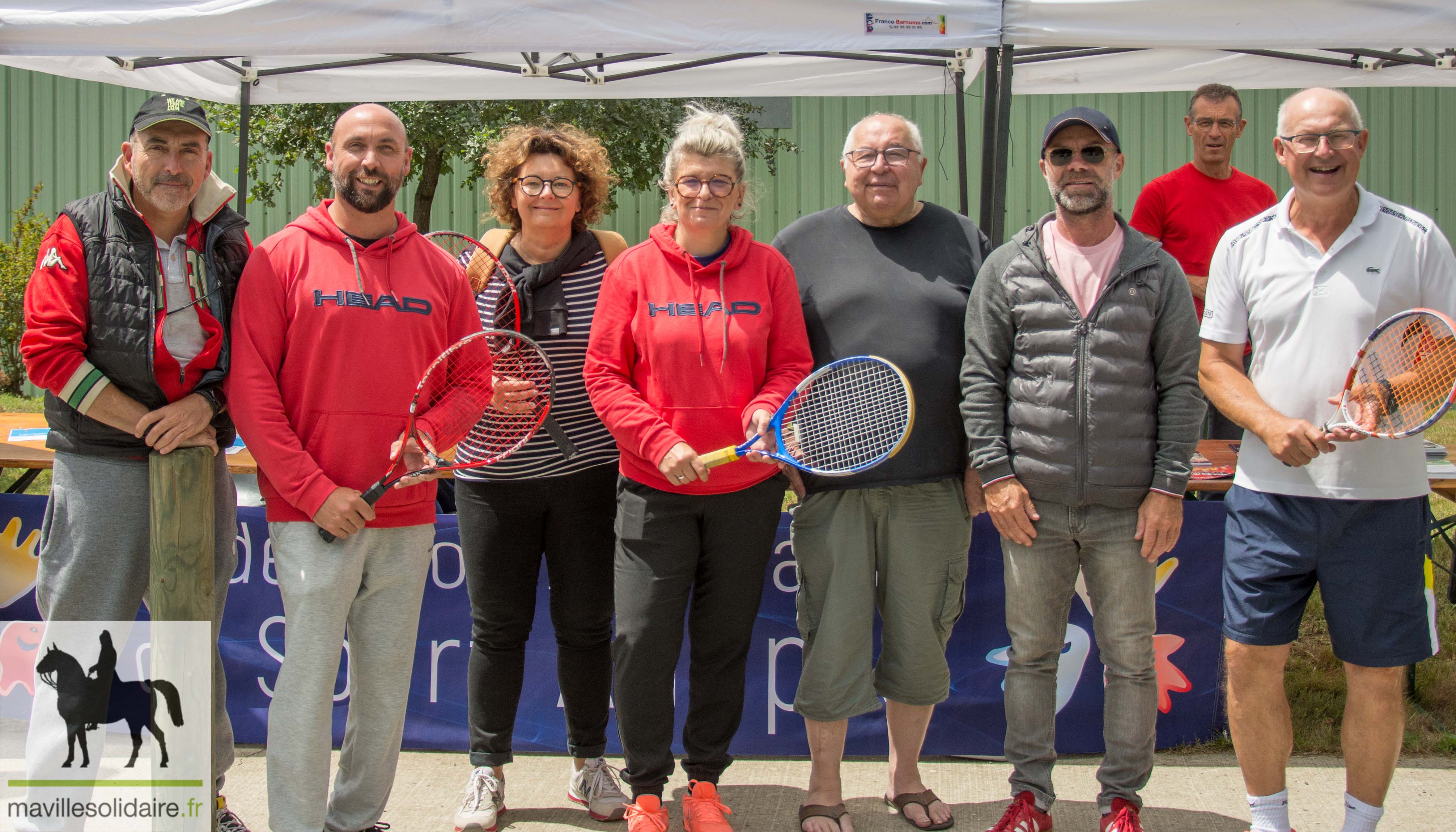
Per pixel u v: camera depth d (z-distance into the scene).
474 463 2.75
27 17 3.38
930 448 3.05
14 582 4.00
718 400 2.89
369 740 2.84
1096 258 2.93
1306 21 3.38
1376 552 2.82
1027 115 12.25
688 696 3.81
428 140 9.15
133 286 2.66
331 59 5.71
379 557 2.78
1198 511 3.81
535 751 3.84
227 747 3.05
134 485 2.78
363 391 2.68
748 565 2.98
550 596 3.26
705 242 2.96
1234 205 5.08
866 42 3.44
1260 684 2.96
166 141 2.62
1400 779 3.54
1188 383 2.88
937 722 3.78
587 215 3.30
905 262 3.14
